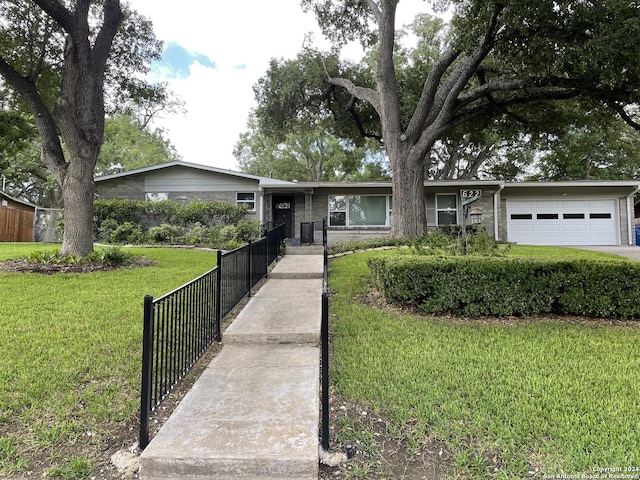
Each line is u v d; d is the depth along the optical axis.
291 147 33.25
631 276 4.70
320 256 10.52
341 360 3.53
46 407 2.65
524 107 12.72
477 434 2.33
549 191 16.03
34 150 24.17
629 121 10.02
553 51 8.39
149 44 11.11
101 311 4.89
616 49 7.14
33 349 3.63
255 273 6.54
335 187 15.32
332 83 14.90
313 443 2.21
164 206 14.29
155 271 7.73
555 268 4.85
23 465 2.09
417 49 17.62
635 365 3.32
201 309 3.62
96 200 14.70
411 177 11.70
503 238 16.17
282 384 3.04
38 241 16.83
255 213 15.66
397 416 2.55
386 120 12.10
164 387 2.84
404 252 7.72
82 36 8.07
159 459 2.08
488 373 3.19
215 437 2.27
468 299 4.85
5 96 10.98
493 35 8.55
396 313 5.05
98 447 2.28
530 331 4.29
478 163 25.72
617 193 15.77
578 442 2.22
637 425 2.37
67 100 8.13
